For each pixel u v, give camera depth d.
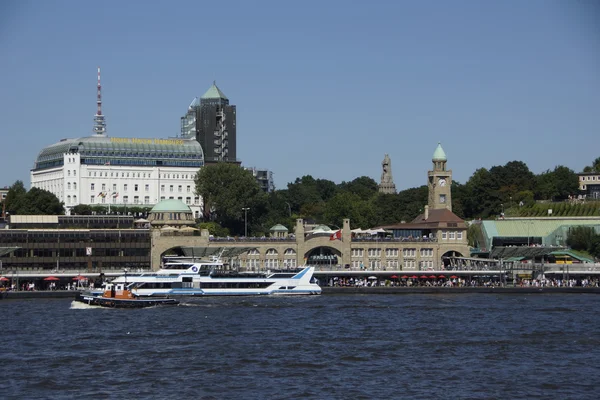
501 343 181.62
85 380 145.50
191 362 159.88
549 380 146.50
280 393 137.00
